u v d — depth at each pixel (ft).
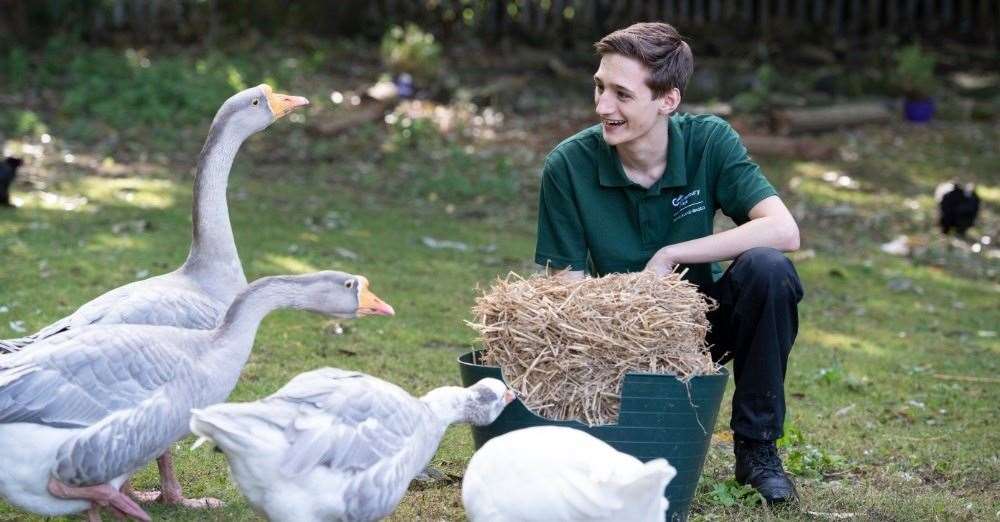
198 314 13.99
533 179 39.93
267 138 42.98
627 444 12.61
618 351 12.78
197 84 46.55
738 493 14.46
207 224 14.71
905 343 24.59
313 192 36.68
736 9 59.26
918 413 19.63
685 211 14.69
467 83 51.67
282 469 10.89
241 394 18.25
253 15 56.90
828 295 28.63
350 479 11.27
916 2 60.29
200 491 14.70
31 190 33.91
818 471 16.24
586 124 47.44
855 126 48.37
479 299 13.56
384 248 30.25
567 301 12.92
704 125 14.87
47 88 46.65
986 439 18.28
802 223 36.40
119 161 38.65
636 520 10.68
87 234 29.07
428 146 43.34
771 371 13.97
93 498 12.00
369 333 22.59
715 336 14.65
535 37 58.23
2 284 23.90
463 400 12.37
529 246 31.94
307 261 27.91
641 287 13.11
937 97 52.85
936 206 38.42
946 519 14.39
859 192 40.01
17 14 52.03
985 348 24.41
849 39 58.90
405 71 50.88
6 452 11.67
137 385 11.96
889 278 30.71
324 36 57.67
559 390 12.83
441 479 15.38
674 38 14.12
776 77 52.90
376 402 11.61
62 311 22.20
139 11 54.60
